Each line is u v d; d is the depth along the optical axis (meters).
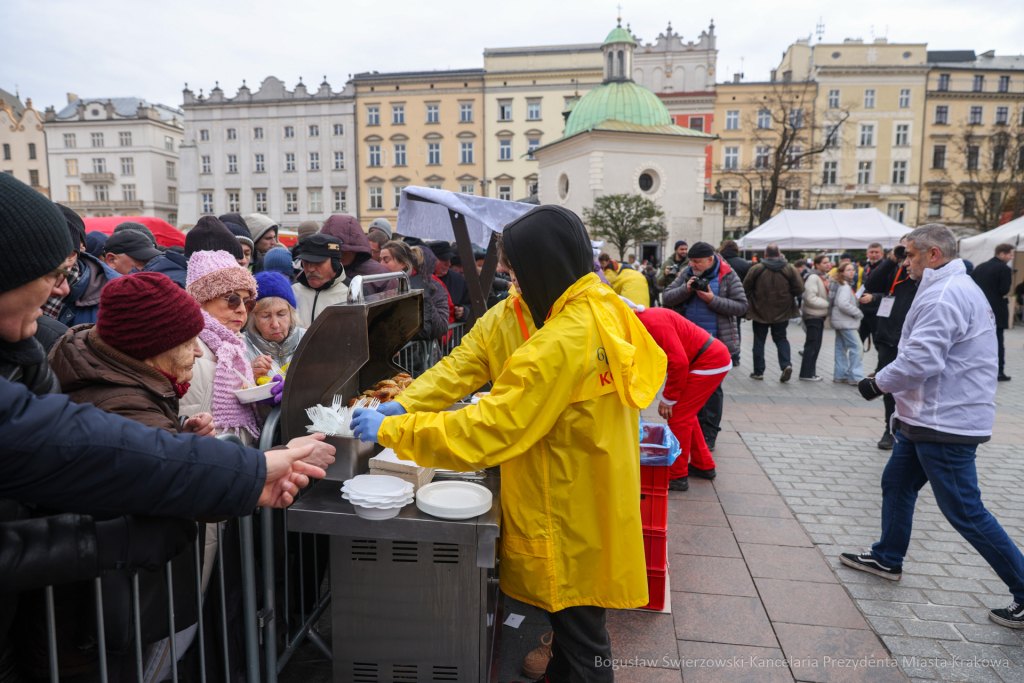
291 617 2.32
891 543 3.01
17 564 1.01
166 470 1.07
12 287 1.03
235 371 2.08
